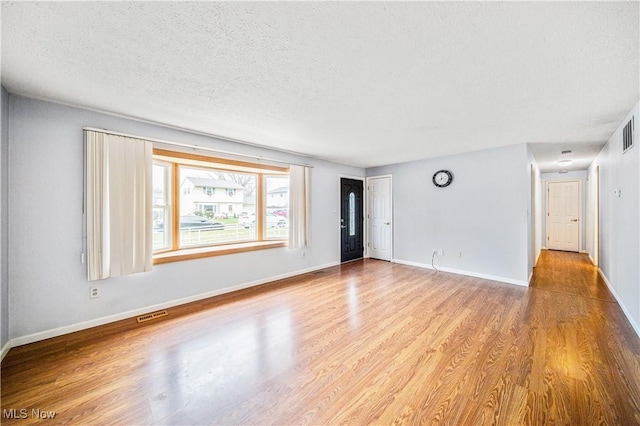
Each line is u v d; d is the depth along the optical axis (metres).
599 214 4.68
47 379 1.82
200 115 2.74
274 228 4.64
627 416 1.47
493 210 4.26
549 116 2.79
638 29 1.42
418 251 5.25
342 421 1.47
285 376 1.86
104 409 1.55
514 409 1.54
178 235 3.59
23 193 2.25
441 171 4.85
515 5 1.26
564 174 6.86
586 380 1.78
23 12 1.28
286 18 1.35
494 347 2.21
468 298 3.41
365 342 2.32
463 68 1.84
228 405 1.59
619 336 2.38
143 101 2.39
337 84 2.08
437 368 1.94
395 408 1.56
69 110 2.46
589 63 1.77
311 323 2.70
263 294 3.59
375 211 6.04
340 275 4.60
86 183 2.52
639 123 2.40
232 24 1.39
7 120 2.16
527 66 1.81
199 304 3.22
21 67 1.82
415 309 3.05
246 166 3.95
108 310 2.70
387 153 4.60
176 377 1.85
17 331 2.23
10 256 2.20
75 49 1.62
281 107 2.54
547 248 7.07
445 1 1.23
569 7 1.27
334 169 5.39
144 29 1.43
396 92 2.22
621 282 3.08
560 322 2.68
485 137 3.60
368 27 1.42
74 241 2.49
